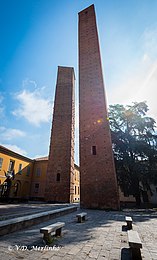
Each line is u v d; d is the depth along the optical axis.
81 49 22.12
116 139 19.91
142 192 18.59
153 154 17.95
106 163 15.33
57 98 30.66
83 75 20.33
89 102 18.61
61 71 33.25
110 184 14.48
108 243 4.39
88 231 5.71
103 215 10.34
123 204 24.05
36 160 34.03
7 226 4.98
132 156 19.55
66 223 7.11
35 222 6.58
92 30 22.61
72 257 3.39
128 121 21.61
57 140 27.19
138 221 8.41
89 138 17.03
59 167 25.31
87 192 15.05
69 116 28.64
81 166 16.25
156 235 5.49
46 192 24.19
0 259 3.16
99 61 20.12
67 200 23.14
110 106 23.03
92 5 24.47
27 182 30.94
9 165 26.75
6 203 19.39
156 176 17.27
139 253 3.34
